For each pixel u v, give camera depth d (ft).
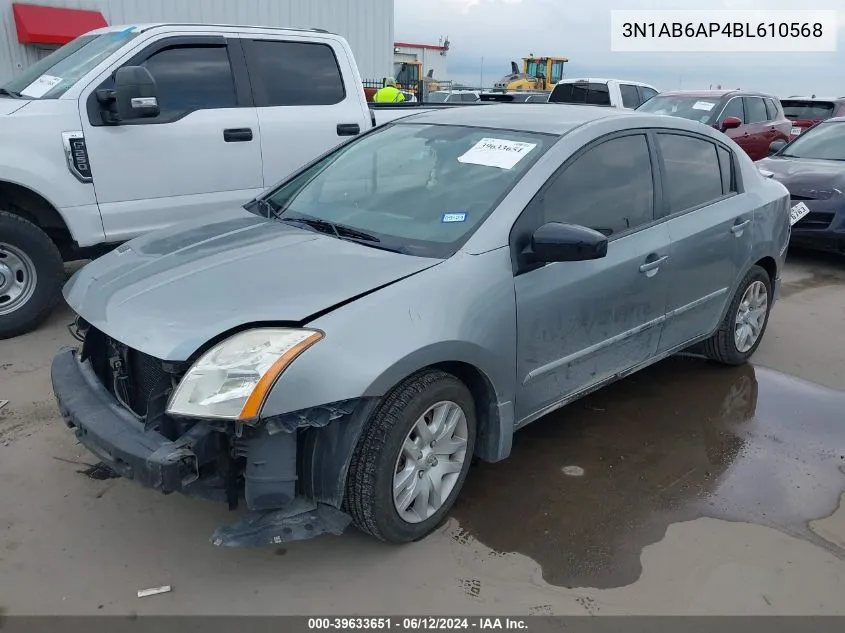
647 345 12.57
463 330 8.96
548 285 10.16
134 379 8.93
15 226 15.37
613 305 11.31
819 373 15.76
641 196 12.09
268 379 7.60
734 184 14.51
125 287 9.27
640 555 9.42
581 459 11.76
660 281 12.19
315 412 7.97
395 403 8.54
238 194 18.45
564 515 10.20
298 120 19.19
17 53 42.78
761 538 9.88
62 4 42.98
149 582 8.62
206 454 7.84
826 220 24.52
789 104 50.96
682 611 8.45
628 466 11.59
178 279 9.19
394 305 8.58
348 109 20.33
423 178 11.27
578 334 10.86
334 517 8.49
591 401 13.97
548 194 10.46
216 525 9.68
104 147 16.16
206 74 17.89
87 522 9.66
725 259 13.85
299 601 8.40
